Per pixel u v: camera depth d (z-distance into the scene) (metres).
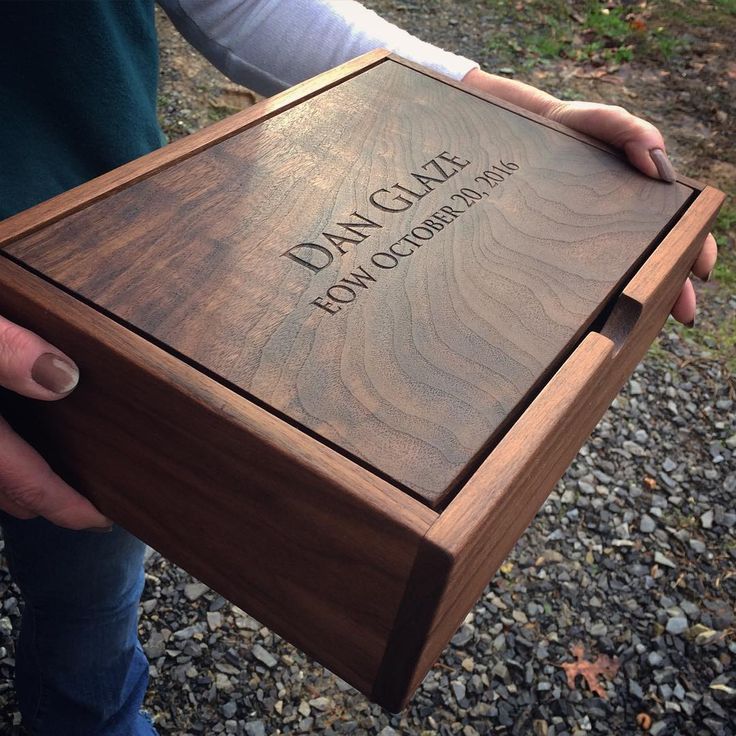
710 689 1.61
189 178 0.81
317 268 0.74
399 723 1.50
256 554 0.67
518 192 0.90
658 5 3.75
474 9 3.62
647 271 0.83
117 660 1.20
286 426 0.61
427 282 0.75
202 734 1.45
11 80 0.83
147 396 0.65
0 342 0.65
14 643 1.48
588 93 3.22
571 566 1.77
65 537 1.01
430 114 1.00
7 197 0.83
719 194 0.97
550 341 0.72
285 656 1.56
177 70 2.89
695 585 1.77
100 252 0.71
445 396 0.65
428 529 0.55
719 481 1.98
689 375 2.22
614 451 2.01
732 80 3.34
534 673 1.59
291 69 1.13
